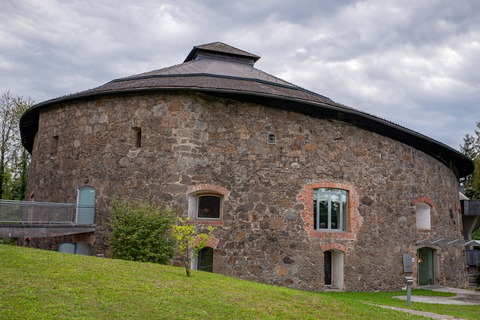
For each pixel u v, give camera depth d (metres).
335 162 18.02
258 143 17.17
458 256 22.89
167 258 15.26
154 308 8.48
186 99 16.92
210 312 8.71
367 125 18.84
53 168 19.27
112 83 20.17
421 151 20.78
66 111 19.16
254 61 24.84
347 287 17.47
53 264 10.75
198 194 16.98
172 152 16.66
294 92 19.77
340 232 17.73
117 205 16.66
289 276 16.66
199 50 23.95
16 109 37.59
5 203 14.77
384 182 19.09
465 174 27.73
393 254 18.84
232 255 16.33
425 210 21.00
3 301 7.86
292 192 17.22
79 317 7.59
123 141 17.28
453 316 12.25
